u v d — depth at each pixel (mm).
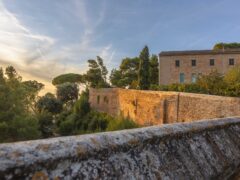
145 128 1673
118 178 1123
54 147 1002
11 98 23281
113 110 41719
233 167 2094
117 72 61969
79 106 40312
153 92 27875
